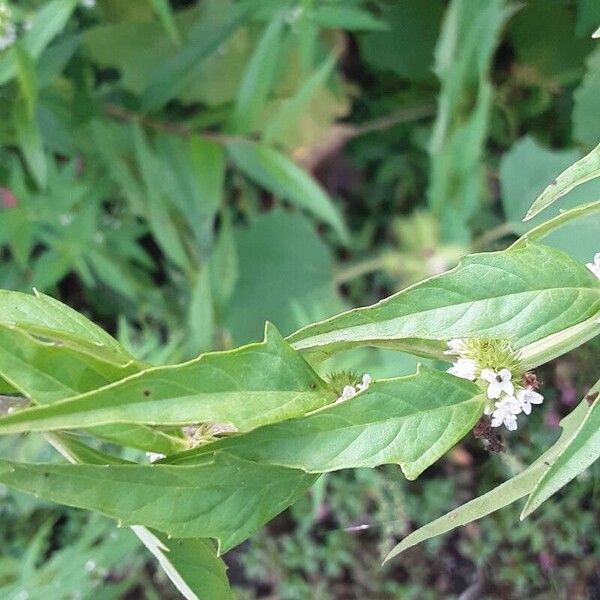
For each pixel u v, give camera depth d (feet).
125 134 0.99
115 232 1.01
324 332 0.34
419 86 1.07
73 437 0.35
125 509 0.31
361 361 0.86
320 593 1.14
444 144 0.92
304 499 1.12
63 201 0.93
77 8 0.99
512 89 0.97
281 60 0.99
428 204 1.03
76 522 1.12
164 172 0.98
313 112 1.08
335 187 1.14
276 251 1.08
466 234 0.93
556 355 0.37
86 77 0.97
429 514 1.02
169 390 0.31
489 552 1.03
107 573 1.11
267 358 0.33
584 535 0.97
